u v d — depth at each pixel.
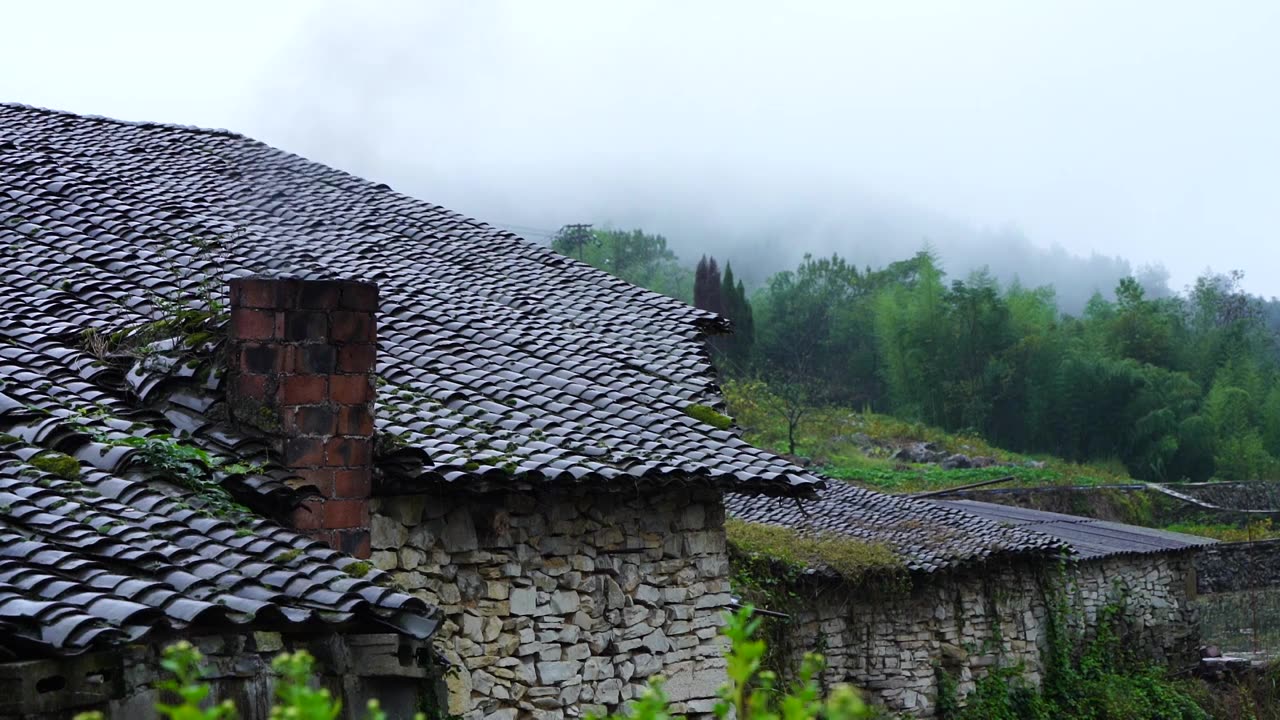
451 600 7.94
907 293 62.59
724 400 10.38
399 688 6.02
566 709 8.48
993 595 20.30
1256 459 53.22
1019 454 53.47
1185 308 73.56
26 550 4.94
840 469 40.16
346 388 7.26
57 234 10.17
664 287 81.50
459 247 12.66
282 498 6.80
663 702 2.38
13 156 11.84
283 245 11.27
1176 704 22.88
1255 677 24.92
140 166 12.67
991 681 19.81
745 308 55.59
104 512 5.58
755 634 15.58
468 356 9.66
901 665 18.20
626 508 9.09
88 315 8.44
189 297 8.67
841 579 17.31
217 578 5.27
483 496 8.16
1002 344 56.56
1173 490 42.84
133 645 4.63
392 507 7.66
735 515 19.44
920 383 56.06
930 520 20.88
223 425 7.23
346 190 13.67
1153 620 24.98
